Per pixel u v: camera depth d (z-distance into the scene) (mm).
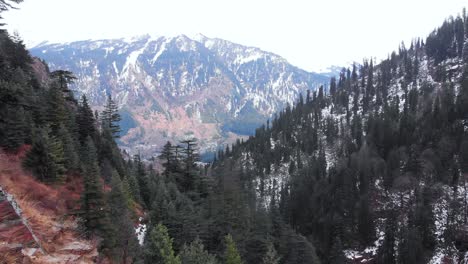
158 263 31516
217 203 52719
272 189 121750
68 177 40938
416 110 135375
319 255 84500
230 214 50781
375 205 95250
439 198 91000
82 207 28562
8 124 38625
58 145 39531
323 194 102938
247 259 50656
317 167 117750
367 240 85438
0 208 19516
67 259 20469
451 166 96625
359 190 99812
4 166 32094
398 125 124188
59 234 23625
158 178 74375
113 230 29141
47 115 50781
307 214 98125
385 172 102375
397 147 112125
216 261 38500
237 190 57219
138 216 51906
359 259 81625
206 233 47500
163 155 76750
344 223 89125
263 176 132875
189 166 67625
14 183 29656
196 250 35281
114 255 28328
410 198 92688
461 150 96750
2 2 28828
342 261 77562
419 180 96812
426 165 98000
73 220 29281
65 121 52625
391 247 79062
